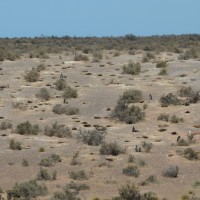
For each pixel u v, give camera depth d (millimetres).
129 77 111062
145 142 64188
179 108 83000
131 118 76812
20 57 145625
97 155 60656
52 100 91938
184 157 60094
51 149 63219
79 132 70125
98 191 47375
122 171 54188
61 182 50656
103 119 78812
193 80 103562
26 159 58969
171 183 51031
